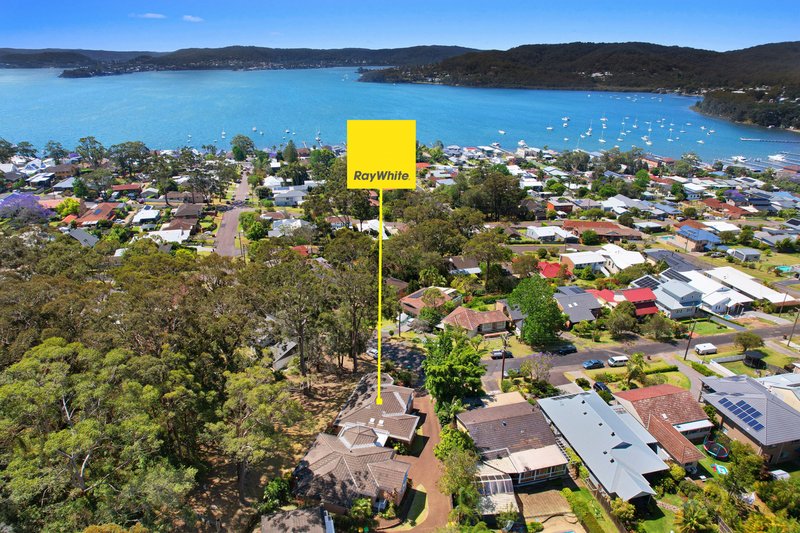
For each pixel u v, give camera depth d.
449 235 101.62
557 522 39.69
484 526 36.00
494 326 74.38
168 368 38.53
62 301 45.66
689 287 82.00
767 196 157.62
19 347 41.16
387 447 45.81
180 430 41.34
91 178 155.38
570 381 60.38
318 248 111.88
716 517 38.91
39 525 30.20
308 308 55.31
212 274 58.81
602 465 43.44
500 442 45.41
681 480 43.16
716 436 50.00
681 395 52.44
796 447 46.97
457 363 53.00
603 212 142.88
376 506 40.12
